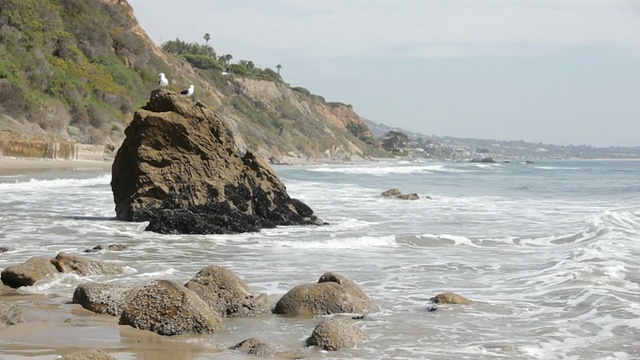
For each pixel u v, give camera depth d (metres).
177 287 9.16
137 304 9.06
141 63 95.38
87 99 74.50
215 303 9.98
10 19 70.12
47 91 69.12
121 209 21.55
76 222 20.70
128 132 21.55
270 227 21.09
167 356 7.68
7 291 11.06
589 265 13.88
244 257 15.44
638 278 12.72
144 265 13.95
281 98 160.12
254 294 10.38
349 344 8.47
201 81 127.44
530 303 11.05
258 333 9.05
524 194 39.41
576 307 10.73
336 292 10.30
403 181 56.28
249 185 21.75
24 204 25.78
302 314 10.06
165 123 21.03
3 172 41.78
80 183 36.59
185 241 17.80
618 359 8.19
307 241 17.95
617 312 10.34
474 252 16.77
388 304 10.97
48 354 7.48
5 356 7.34
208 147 21.45
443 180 59.44
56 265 12.19
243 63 189.25
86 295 10.03
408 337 9.00
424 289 12.24
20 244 16.55
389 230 20.89
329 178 60.44
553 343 8.83
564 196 37.47
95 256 14.99
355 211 27.17
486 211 27.53
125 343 8.16
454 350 8.45
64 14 84.19
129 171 21.67
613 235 18.14
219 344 8.38
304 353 8.16
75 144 60.00
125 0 108.44
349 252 16.47
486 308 10.70
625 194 38.88
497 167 118.19
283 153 133.12
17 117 61.22
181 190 20.89
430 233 20.03
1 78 62.28
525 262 15.21
